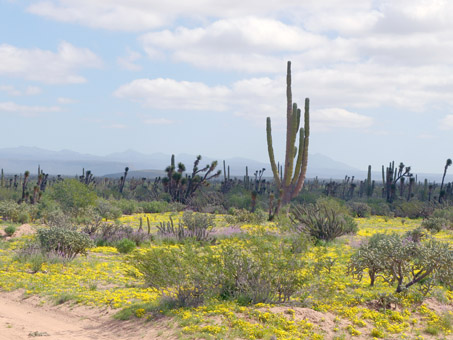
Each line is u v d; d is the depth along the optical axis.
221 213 44.94
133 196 68.25
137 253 11.52
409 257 12.01
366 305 11.12
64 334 9.36
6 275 14.77
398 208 51.16
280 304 10.78
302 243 11.56
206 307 10.32
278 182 38.34
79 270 15.98
